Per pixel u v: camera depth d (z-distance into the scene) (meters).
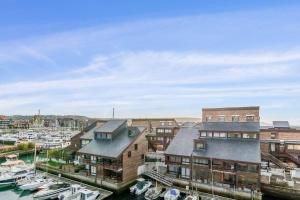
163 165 48.69
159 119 81.75
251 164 35.41
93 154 44.09
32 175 47.25
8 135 111.19
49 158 60.28
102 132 49.38
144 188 39.53
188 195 36.12
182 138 46.84
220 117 64.31
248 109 60.28
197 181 39.44
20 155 72.19
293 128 60.81
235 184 36.53
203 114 66.88
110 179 41.66
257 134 40.03
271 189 37.06
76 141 60.59
